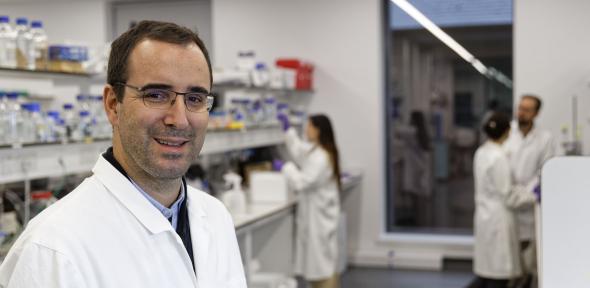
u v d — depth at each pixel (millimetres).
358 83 5262
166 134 1073
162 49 1072
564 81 4809
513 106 4977
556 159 1560
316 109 5367
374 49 5215
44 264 975
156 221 1118
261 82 4215
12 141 2307
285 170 3904
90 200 1079
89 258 1022
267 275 3787
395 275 4887
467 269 4984
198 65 1098
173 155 1083
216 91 4156
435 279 4730
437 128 5602
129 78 1073
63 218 1028
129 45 1090
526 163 4094
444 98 5531
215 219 1315
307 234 3883
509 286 4062
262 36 5430
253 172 4332
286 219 4094
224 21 5504
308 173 3789
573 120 4762
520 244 4066
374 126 5246
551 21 4816
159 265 1107
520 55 4895
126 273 1057
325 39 5312
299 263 3928
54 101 3082
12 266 1015
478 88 5430
